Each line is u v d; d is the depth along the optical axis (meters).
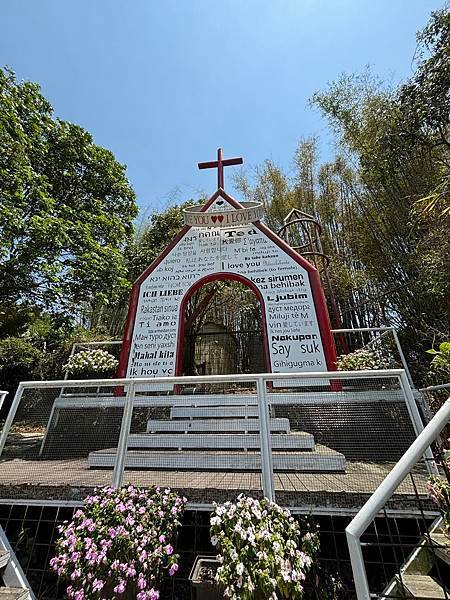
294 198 10.93
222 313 10.34
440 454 2.78
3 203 7.11
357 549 1.48
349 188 9.64
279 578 1.83
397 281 7.69
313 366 4.52
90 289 8.79
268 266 5.27
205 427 3.42
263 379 2.78
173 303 5.27
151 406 3.53
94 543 2.13
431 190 6.79
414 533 2.50
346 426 2.77
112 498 2.42
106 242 10.23
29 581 2.54
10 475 2.89
